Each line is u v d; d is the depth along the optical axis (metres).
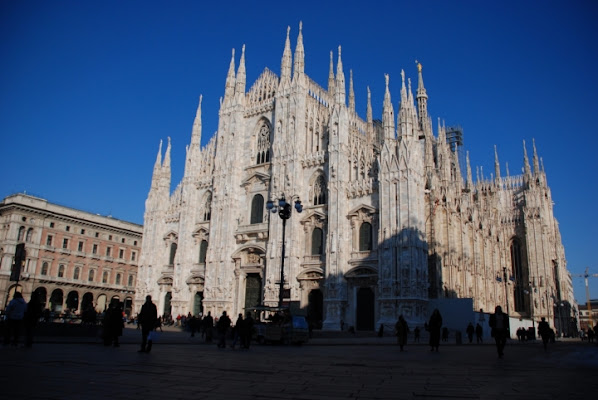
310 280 66.81
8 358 18.61
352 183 67.06
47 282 99.81
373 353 30.33
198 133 89.75
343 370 18.66
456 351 33.78
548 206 117.81
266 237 73.38
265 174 75.88
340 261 63.94
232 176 79.50
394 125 65.94
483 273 95.88
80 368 16.16
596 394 13.11
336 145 68.44
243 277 75.12
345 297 63.34
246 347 32.66
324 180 70.25
